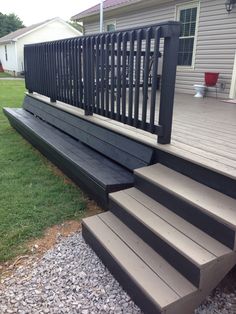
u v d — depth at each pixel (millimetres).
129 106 3170
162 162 2889
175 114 4578
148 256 2209
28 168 4547
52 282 2262
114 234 2486
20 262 2484
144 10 8680
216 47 6602
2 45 29469
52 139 4609
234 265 2068
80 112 4574
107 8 9445
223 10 6281
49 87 5535
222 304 2053
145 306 1941
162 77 2705
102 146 3734
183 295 1853
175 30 2557
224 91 6598
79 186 3797
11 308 2043
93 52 3717
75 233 2873
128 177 3049
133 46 2979
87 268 2406
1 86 15930
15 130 6902
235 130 3533
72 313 2002
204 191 2334
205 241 2035
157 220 2311
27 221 3047
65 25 26391
